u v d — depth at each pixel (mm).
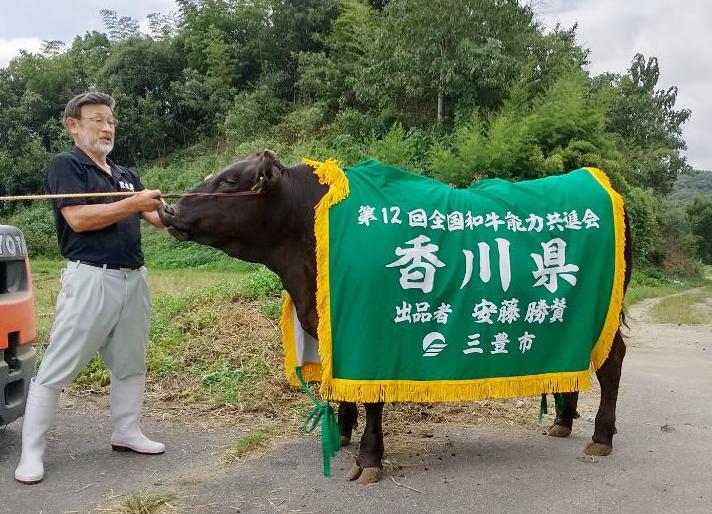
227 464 4258
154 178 29578
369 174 4160
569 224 4270
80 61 40781
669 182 31594
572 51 25484
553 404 5652
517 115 20609
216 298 8031
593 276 4293
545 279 4176
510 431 5004
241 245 4125
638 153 27766
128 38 38906
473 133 20016
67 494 3752
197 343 6773
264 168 3838
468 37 21578
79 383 6105
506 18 21844
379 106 24703
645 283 23594
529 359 4191
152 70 35125
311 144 25031
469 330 4047
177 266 21453
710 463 4363
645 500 3752
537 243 4184
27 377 4387
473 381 4082
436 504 3660
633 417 5484
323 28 31984
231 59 33906
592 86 27156
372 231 3918
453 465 4258
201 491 3805
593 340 4336
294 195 4051
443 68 21328
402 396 3949
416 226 3980
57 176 4039
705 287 24891
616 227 4359
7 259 4230
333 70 28078
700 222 50062
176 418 5223
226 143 31469
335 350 3891
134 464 4242
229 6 35719
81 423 5090
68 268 4086
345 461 4332
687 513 3590
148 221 4445
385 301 3900
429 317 3984
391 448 4566
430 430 4984
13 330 4203
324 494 3781
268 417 5246
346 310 3883
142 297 4320
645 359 8281
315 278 4070
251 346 6578
